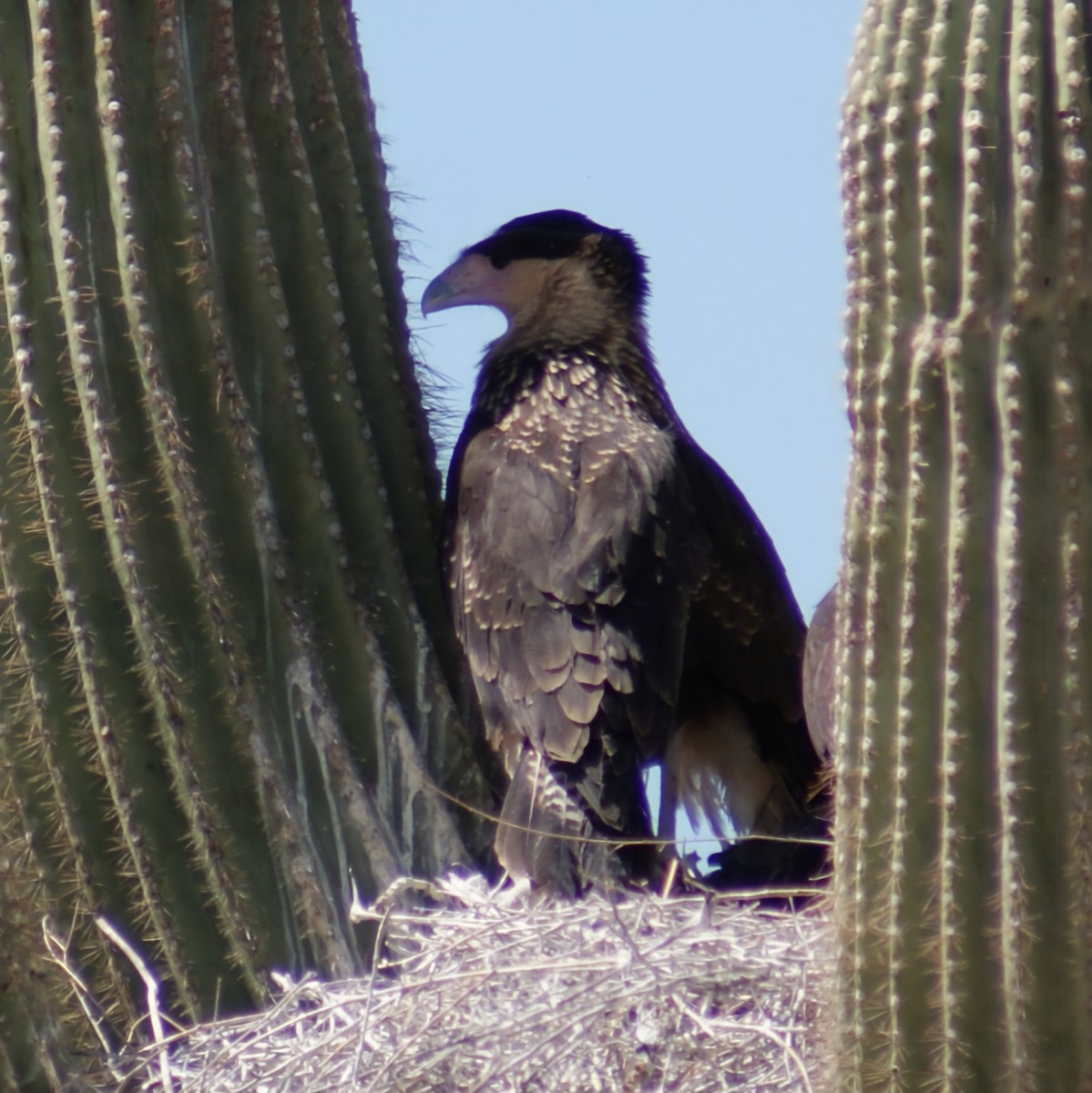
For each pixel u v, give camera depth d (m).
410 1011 9.58
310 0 11.41
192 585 10.13
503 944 9.95
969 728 7.62
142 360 10.18
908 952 7.68
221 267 10.77
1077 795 7.49
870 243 7.89
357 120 11.64
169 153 10.44
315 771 10.44
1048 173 7.72
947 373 7.70
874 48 8.02
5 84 10.34
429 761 11.05
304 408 10.85
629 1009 9.43
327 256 11.13
